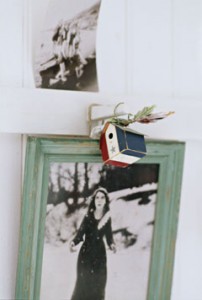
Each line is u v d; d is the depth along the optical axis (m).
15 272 0.93
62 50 0.95
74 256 0.93
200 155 1.05
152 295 0.99
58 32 0.95
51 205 0.91
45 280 0.91
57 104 0.94
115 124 0.85
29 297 0.90
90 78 0.97
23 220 0.88
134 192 0.96
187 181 1.05
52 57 0.94
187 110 1.03
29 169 0.88
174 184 0.98
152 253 0.98
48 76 0.94
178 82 1.04
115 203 0.95
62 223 0.92
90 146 0.91
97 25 0.98
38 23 0.94
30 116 0.92
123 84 1.00
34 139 0.87
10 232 0.93
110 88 0.99
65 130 0.94
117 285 0.96
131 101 0.99
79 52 0.96
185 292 1.04
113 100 0.97
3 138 0.92
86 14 0.97
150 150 0.95
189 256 1.05
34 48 0.94
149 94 1.02
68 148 0.90
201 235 1.06
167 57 1.04
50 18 0.94
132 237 0.97
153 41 1.02
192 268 1.05
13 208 0.93
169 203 0.98
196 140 1.05
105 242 0.95
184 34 1.05
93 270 0.95
